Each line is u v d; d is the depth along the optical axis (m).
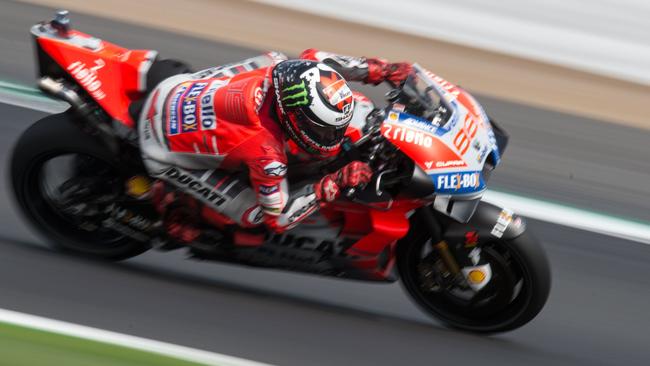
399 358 15.70
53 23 16.52
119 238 17.33
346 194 15.27
